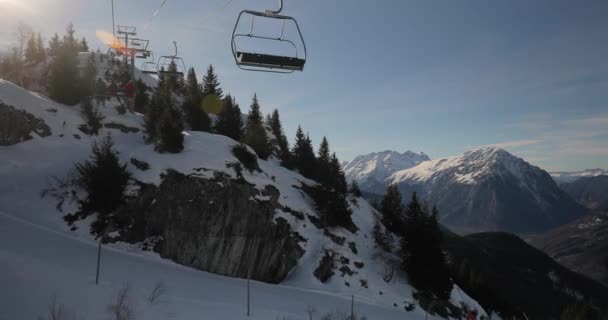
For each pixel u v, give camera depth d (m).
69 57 50.81
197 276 27.53
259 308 21.53
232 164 38.03
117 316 14.62
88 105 47.06
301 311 24.00
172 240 31.08
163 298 18.48
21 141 37.28
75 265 20.30
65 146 40.12
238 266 33.62
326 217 44.66
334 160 63.50
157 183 33.09
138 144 44.03
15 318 12.70
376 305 35.44
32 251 20.91
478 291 68.88
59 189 32.41
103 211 30.52
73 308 14.48
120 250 28.80
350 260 41.38
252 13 10.23
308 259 38.88
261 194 38.31
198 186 34.09
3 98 38.03
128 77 66.56
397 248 46.75
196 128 62.41
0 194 30.44
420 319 34.75
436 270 41.69
